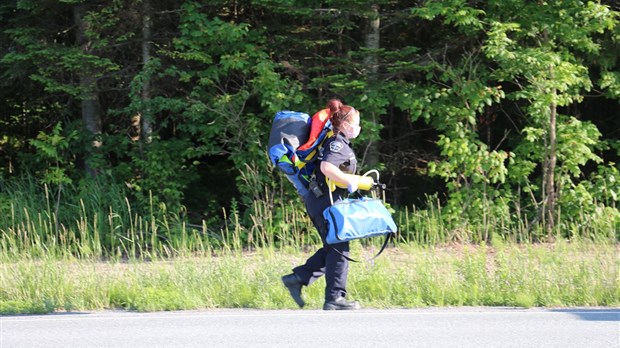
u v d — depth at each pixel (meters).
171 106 49.56
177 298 30.20
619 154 51.53
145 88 51.34
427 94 49.34
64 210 50.03
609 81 50.78
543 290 30.86
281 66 50.25
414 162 57.16
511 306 29.80
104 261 42.34
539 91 47.59
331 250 26.70
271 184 50.16
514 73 48.53
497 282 31.89
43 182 49.66
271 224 46.16
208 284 31.86
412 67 48.59
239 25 48.72
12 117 57.81
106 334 24.42
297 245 40.28
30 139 53.34
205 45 50.75
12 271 32.97
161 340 23.47
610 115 57.62
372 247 40.56
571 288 31.05
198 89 50.12
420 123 57.44
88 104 53.22
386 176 56.59
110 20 49.66
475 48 50.69
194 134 52.41
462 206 48.50
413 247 39.09
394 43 55.00
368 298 30.64
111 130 55.19
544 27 47.94
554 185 50.28
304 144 26.33
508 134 55.62
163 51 49.16
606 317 26.94
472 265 32.75
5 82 52.12
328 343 22.81
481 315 27.34
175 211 51.25
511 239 42.81
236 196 57.12
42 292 31.31
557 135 49.44
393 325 25.45
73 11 52.66
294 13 48.22
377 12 50.25
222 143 52.78
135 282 31.95
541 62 46.47
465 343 22.83
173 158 51.75
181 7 50.47
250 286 31.66
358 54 50.00
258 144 49.72
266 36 52.50
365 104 49.00
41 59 49.72
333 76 48.53
